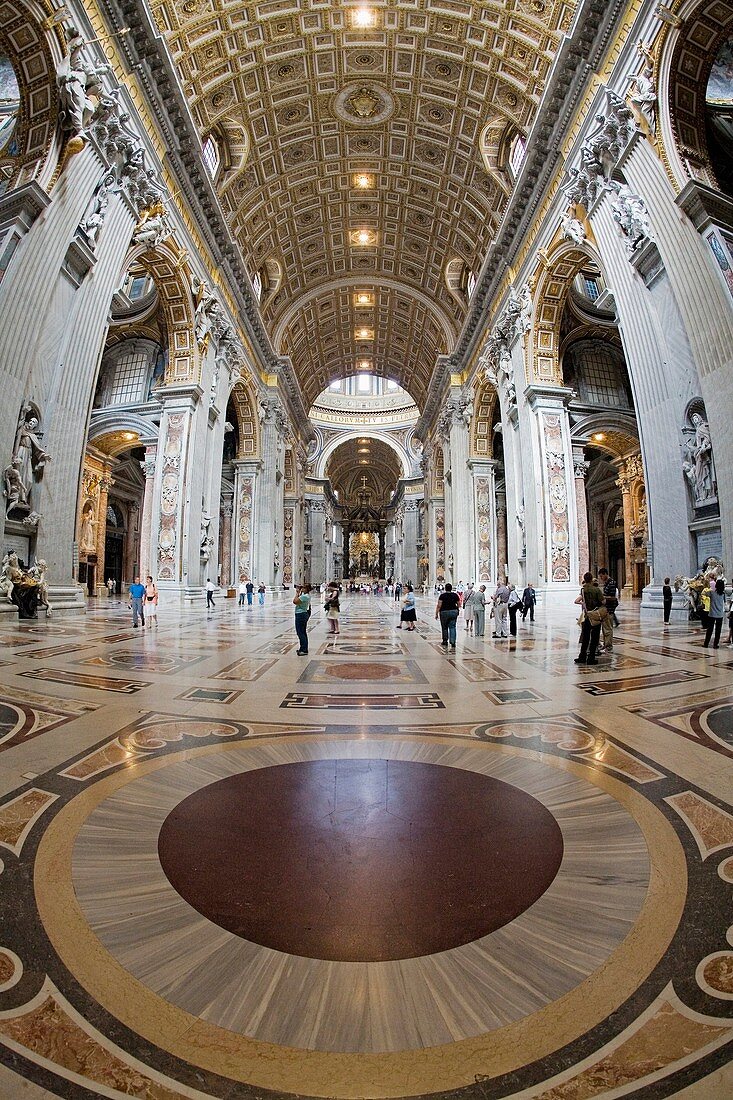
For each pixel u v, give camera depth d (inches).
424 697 183.2
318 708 167.2
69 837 82.2
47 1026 47.8
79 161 406.3
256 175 778.8
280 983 53.0
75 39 379.9
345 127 770.8
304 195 880.3
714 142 413.4
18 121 389.7
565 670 236.7
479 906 65.6
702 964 55.1
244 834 84.5
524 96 618.5
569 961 55.9
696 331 370.9
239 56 614.2
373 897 67.6
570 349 812.6
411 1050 45.8
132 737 133.6
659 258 410.3
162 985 52.5
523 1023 48.4
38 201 370.9
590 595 256.8
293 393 1278.3
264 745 130.2
